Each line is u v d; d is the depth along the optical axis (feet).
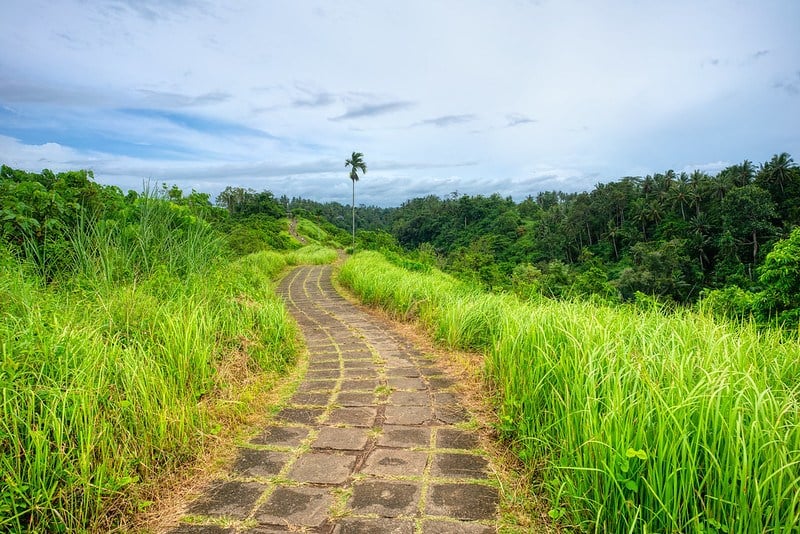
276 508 7.39
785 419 6.17
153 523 7.09
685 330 11.26
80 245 16.88
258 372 14.12
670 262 133.80
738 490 5.82
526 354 10.93
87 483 6.82
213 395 11.55
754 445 5.77
